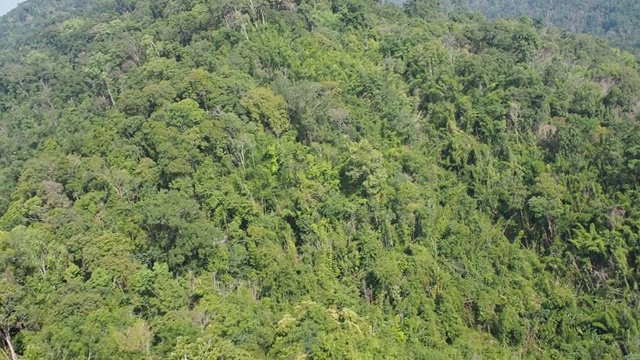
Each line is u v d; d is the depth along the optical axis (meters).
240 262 48.44
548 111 68.94
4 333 38.09
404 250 55.62
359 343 39.47
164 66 72.06
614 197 60.12
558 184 62.31
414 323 50.09
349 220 55.06
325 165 58.09
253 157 57.78
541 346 52.91
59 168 57.03
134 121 61.38
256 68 72.81
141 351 36.56
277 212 54.28
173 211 47.56
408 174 63.38
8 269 42.66
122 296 42.44
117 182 54.34
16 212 52.47
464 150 66.19
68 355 35.22
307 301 43.16
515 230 61.19
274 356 38.22
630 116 68.69
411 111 72.69
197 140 56.16
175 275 46.56
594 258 57.62
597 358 50.91
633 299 54.62
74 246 46.34
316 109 64.50
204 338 36.97
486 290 55.28
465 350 49.69
